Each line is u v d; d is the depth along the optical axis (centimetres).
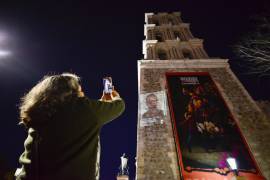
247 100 1706
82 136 168
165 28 2914
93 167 170
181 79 1912
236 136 1438
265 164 1298
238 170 1261
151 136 1464
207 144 1396
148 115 1611
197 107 1642
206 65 2102
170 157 1332
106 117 193
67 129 165
